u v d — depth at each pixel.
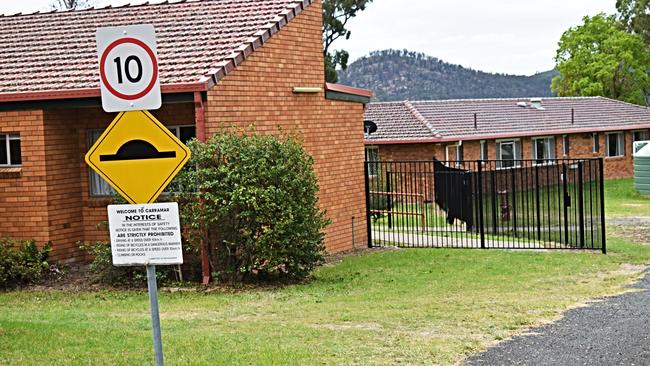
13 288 15.19
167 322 11.49
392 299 13.33
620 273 15.86
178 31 17.88
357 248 20.27
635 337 10.01
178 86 15.06
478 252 19.00
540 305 12.38
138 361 8.81
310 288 14.62
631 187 40.03
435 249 19.73
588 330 10.48
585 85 60.78
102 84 6.66
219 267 15.10
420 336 10.19
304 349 9.39
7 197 16.55
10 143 16.75
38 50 18.30
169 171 6.65
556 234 22.98
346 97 19.89
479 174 19.75
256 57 16.77
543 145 41.56
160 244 6.58
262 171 14.55
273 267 14.64
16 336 10.09
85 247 15.86
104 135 6.69
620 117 46.75
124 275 15.23
